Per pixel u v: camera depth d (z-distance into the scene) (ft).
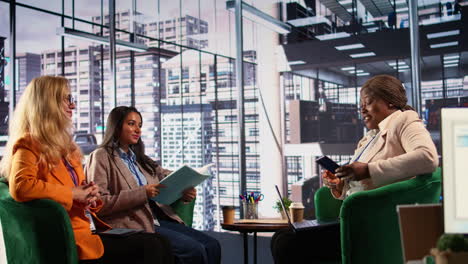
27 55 20.25
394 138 6.13
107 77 25.02
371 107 6.61
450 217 3.40
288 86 26.20
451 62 20.67
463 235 3.27
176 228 8.74
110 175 8.08
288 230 7.43
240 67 19.31
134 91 26.30
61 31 18.15
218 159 27.68
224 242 15.69
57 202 5.64
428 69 21.22
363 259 5.60
